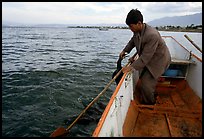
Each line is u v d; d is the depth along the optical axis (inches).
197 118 155.9
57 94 352.8
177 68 226.7
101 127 91.1
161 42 158.7
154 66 163.0
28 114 285.0
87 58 733.9
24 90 373.1
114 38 2129.7
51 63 622.8
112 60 692.1
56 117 275.7
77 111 291.6
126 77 155.8
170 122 151.9
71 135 230.4
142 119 157.0
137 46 165.2
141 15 149.6
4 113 287.1
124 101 146.3
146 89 168.9
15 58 721.0
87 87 389.4
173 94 204.5
